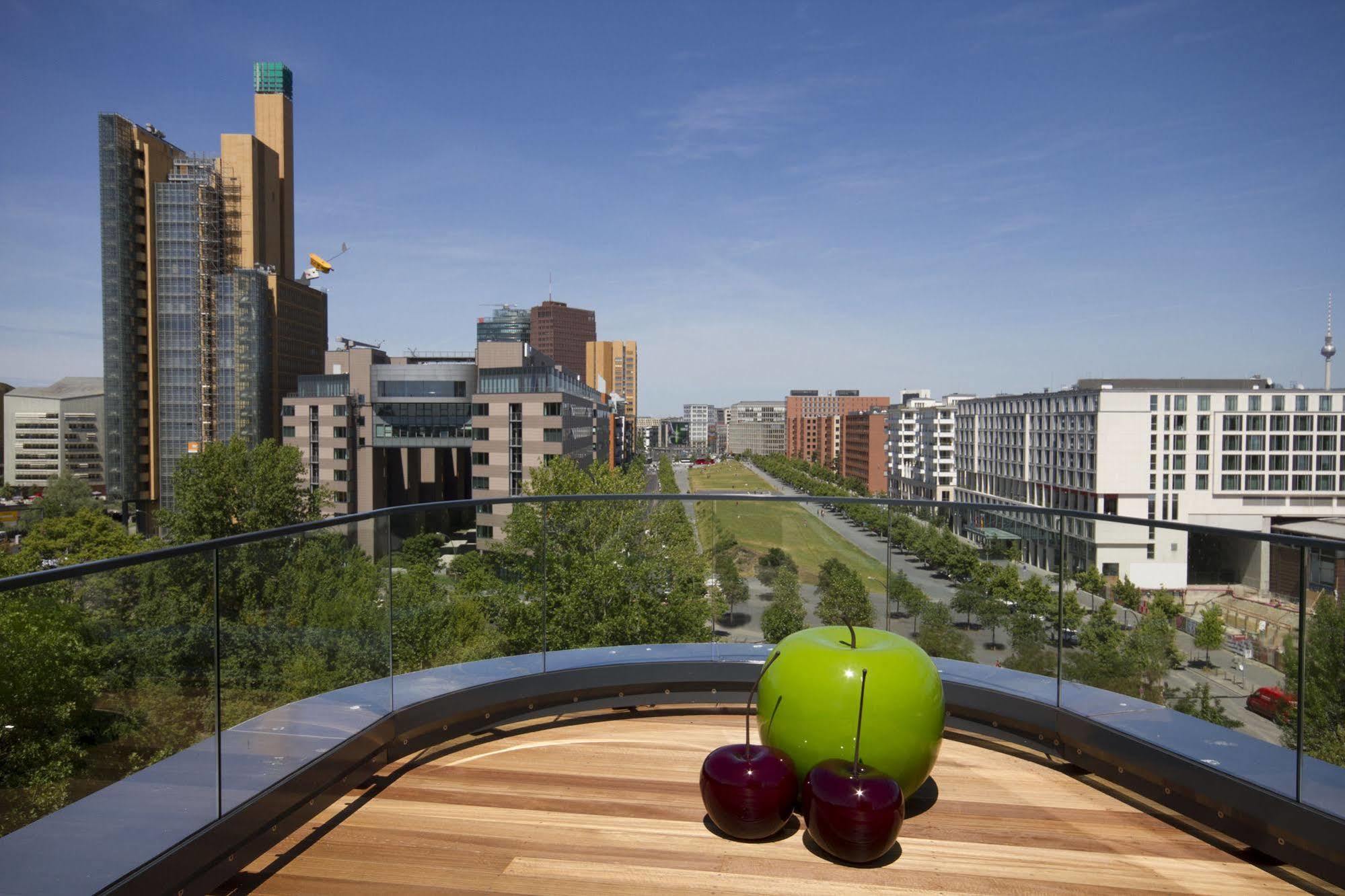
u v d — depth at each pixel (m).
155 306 103.69
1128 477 90.12
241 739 2.60
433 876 2.49
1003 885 2.47
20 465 167.38
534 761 3.45
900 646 3.02
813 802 2.59
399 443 83.62
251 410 105.00
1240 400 90.31
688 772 3.34
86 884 2.08
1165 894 2.41
